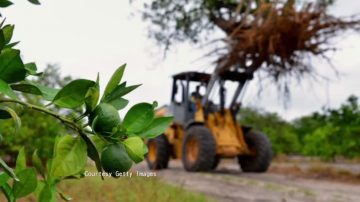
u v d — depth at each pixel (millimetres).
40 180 777
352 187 10672
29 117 9633
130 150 712
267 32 11445
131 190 6164
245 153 13852
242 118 38938
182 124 14867
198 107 13945
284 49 11719
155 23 15008
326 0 11414
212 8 14148
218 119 13891
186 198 6445
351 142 15672
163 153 14781
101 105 715
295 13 11305
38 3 772
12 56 670
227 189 9000
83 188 5906
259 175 13219
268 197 8070
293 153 35250
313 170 15398
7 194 743
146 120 768
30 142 9320
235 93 14102
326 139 17391
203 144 12562
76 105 731
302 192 8844
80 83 722
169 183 9266
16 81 683
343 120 15867
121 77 750
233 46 12523
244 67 12773
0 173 744
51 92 774
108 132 714
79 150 718
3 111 701
